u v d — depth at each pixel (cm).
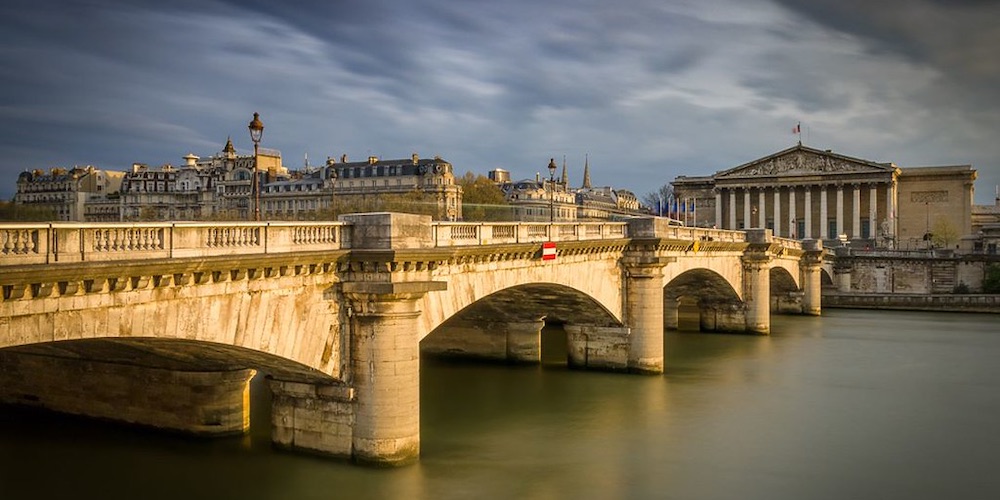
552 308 5538
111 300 2194
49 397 3981
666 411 4625
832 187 19188
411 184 15050
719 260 7356
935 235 17912
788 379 5700
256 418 4034
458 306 3716
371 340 3114
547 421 4331
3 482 3114
